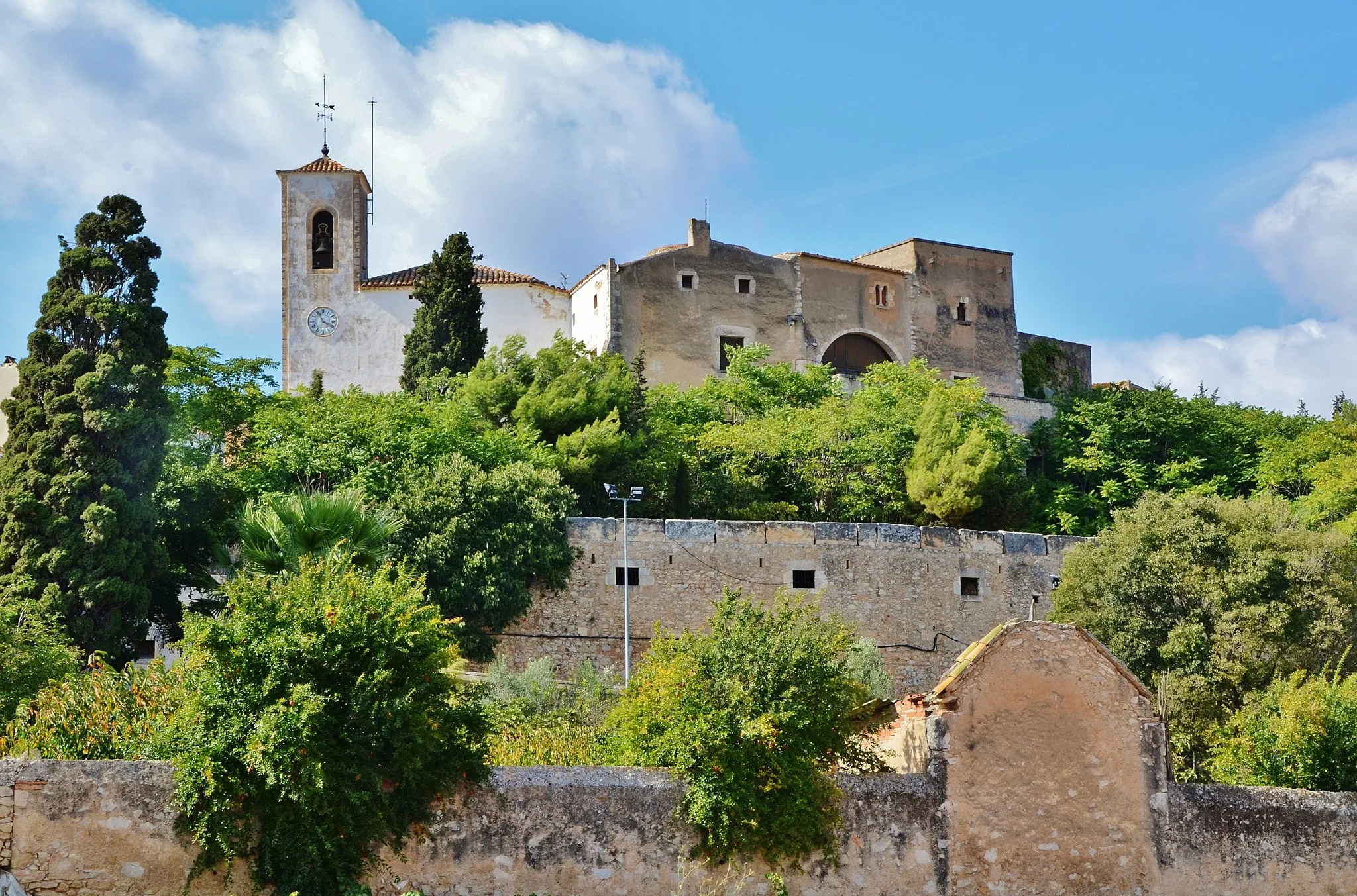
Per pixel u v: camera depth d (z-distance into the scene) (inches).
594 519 1991.9
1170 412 3009.4
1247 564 1531.7
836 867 952.9
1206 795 1002.7
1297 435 3026.6
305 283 3078.2
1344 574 1549.0
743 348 2883.9
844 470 2460.6
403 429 2145.7
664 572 2005.4
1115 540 1649.9
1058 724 989.2
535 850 926.4
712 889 935.0
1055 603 1724.9
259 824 895.7
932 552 2107.5
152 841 884.6
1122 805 984.3
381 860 909.8
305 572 981.8
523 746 1154.0
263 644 919.7
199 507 1884.8
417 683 938.1
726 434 2471.7
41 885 872.3
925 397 2731.3
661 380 2896.2
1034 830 971.9
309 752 888.9
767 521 2074.3
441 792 925.2
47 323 1850.4
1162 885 978.7
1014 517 2463.1
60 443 1749.5
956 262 3253.0
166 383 2166.6
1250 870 993.5
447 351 2667.3
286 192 3115.2
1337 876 1005.8
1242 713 1283.2
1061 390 3373.5
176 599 1838.1
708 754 956.0
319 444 2030.0
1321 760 1117.1
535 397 2351.1
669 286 2938.0
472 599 1847.9
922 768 1013.2
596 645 1957.4
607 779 946.7
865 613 2059.5
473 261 2787.9
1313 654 1488.7
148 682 1097.4
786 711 968.3
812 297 3063.5
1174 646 1501.0
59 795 884.0
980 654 993.5
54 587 1654.8
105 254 1898.4
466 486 1909.4
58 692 1114.7
